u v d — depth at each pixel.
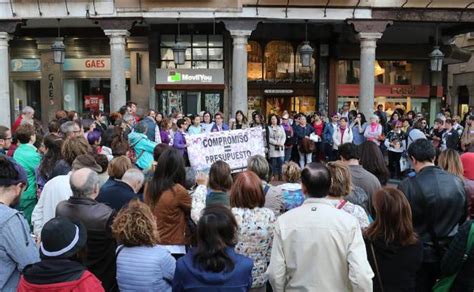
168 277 3.88
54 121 8.88
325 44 21.45
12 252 3.62
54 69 20.80
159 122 14.04
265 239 4.55
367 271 3.62
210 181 5.21
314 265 3.71
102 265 4.29
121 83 17.19
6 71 17.41
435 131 14.86
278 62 21.53
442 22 17.95
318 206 3.85
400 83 22.58
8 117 17.50
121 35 17.12
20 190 4.05
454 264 4.32
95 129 10.27
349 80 21.91
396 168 15.32
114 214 4.41
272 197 5.66
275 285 3.80
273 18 17.19
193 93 20.52
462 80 27.56
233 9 17.02
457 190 4.72
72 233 3.13
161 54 20.78
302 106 21.77
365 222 4.43
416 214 4.71
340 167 4.66
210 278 3.29
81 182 4.38
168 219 5.02
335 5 17.25
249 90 21.45
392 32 21.78
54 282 2.97
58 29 18.70
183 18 17.22
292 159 16.33
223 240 3.40
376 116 15.89
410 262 3.93
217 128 14.21
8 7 17.14
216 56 20.67
